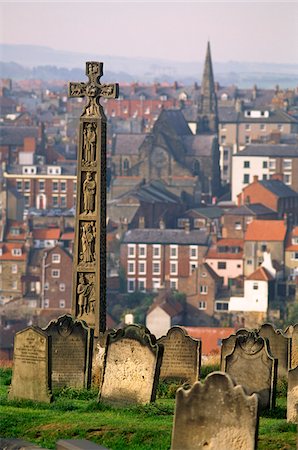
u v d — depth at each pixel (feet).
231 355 315.99
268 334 364.17
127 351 310.24
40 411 305.32
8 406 312.29
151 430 278.87
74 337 345.51
